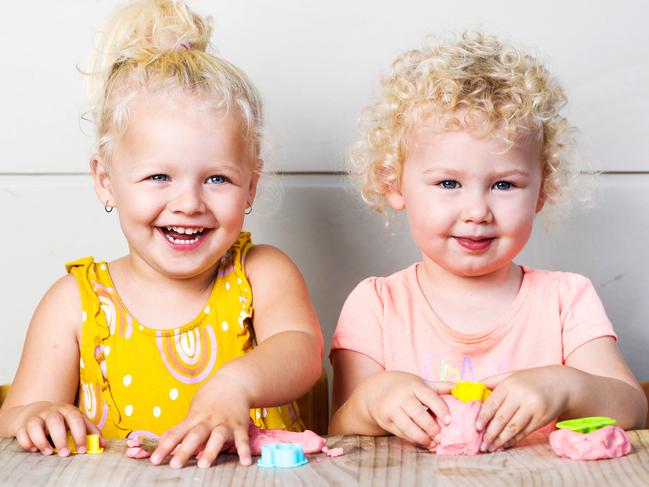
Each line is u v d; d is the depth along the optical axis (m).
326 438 0.91
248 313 1.22
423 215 1.15
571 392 0.93
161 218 1.12
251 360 1.03
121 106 1.14
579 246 1.48
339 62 1.47
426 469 0.78
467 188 1.12
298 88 1.47
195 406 0.92
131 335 1.21
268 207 1.48
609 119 1.47
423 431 0.86
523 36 1.46
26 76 1.48
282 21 1.47
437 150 1.12
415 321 1.22
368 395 0.96
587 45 1.46
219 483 0.75
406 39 1.46
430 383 0.93
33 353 1.21
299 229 1.49
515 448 0.86
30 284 1.50
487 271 1.17
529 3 1.46
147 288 1.23
